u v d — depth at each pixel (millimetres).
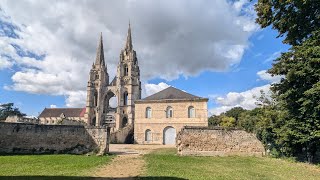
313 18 17391
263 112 29625
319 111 16844
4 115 84625
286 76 18297
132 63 89562
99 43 99688
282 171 13727
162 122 47219
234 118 72562
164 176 11266
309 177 12094
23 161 15305
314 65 16797
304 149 20406
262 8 18641
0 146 19609
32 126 20797
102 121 90312
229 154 21672
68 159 16859
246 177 11641
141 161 16594
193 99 46562
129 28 95438
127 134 53656
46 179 10000
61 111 101812
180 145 21734
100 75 93875
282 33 19094
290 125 19281
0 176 10484
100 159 17391
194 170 13320
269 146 23812
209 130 22141
